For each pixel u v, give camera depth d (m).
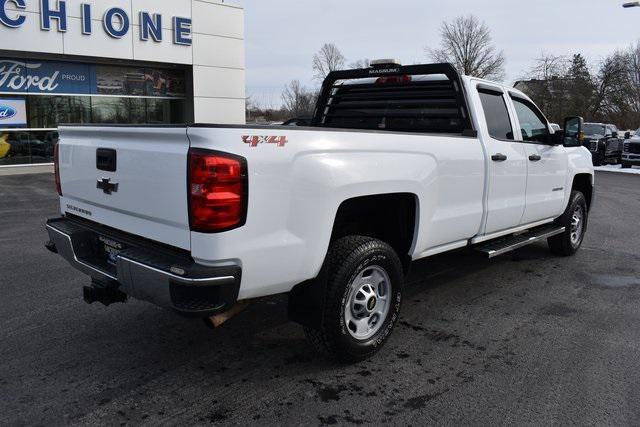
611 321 4.64
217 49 20.17
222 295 2.90
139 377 3.54
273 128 3.05
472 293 5.38
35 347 3.97
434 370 3.69
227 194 2.84
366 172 3.51
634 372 3.68
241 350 3.98
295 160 3.12
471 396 3.34
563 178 6.21
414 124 5.33
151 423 3.01
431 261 6.63
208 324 3.14
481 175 4.66
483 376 3.61
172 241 3.09
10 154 16.98
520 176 5.27
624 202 12.70
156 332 4.28
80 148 3.81
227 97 20.75
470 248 5.07
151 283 3.01
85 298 3.72
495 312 4.84
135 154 3.25
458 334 4.33
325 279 3.44
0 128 16.67
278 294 3.37
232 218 2.87
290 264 3.18
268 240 3.05
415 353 3.96
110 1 17.30
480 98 4.96
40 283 5.49
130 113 19.39
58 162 4.16
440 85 5.11
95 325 4.41
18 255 6.63
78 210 4.00
